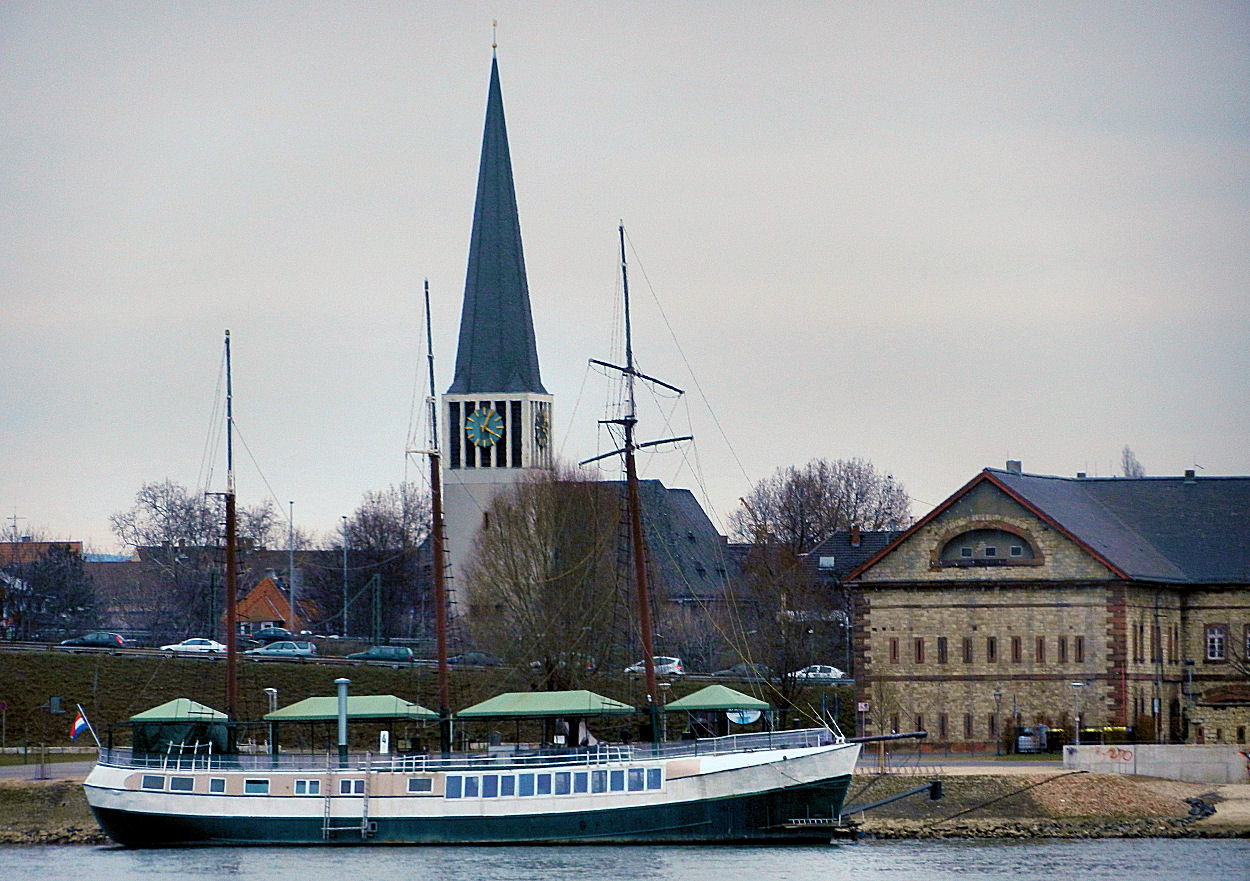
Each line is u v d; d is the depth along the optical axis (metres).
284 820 164.88
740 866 149.62
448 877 146.38
